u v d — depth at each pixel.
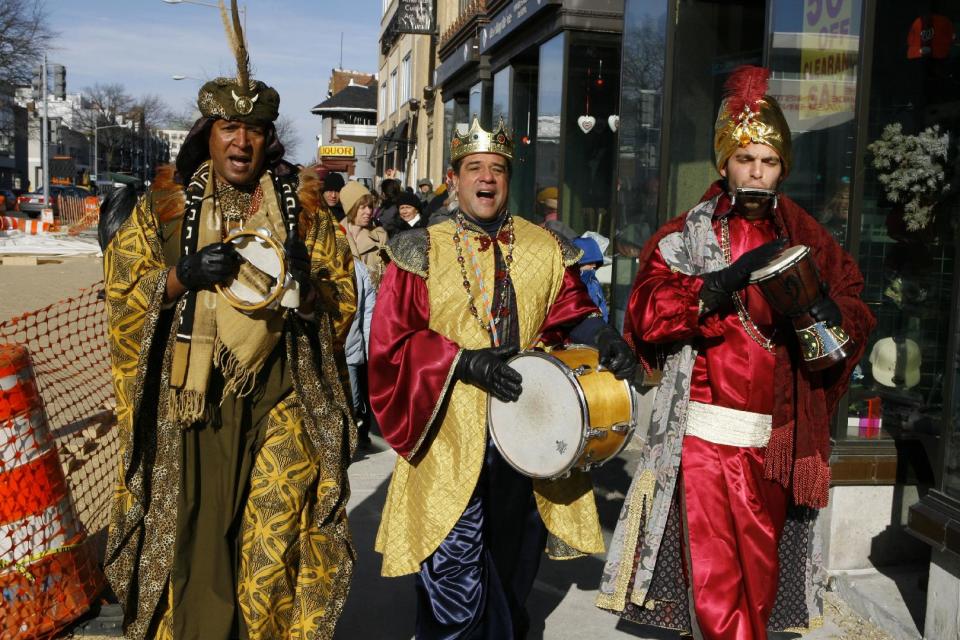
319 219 3.39
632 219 7.55
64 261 22.84
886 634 3.90
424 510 3.25
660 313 3.10
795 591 3.29
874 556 4.39
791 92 5.05
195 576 3.18
